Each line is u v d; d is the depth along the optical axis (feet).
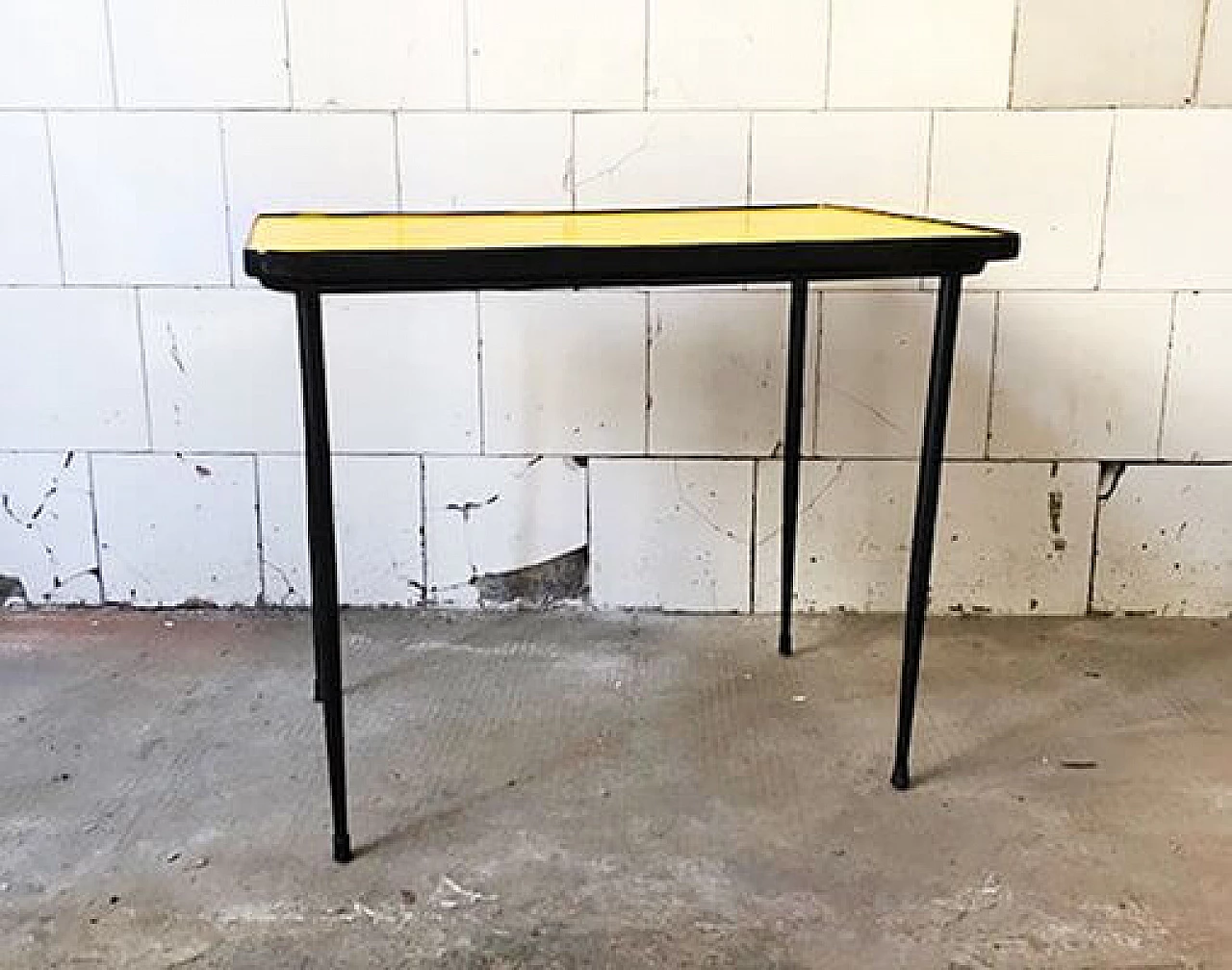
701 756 7.11
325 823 6.41
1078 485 8.95
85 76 8.42
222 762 7.02
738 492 9.02
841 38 8.33
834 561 9.11
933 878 5.93
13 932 5.52
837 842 6.24
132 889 5.83
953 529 9.02
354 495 9.06
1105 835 6.30
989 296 8.66
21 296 8.77
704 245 5.65
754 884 5.88
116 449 9.01
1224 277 8.62
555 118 8.47
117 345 8.85
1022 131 8.44
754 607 9.17
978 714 7.63
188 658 8.42
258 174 8.57
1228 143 8.43
